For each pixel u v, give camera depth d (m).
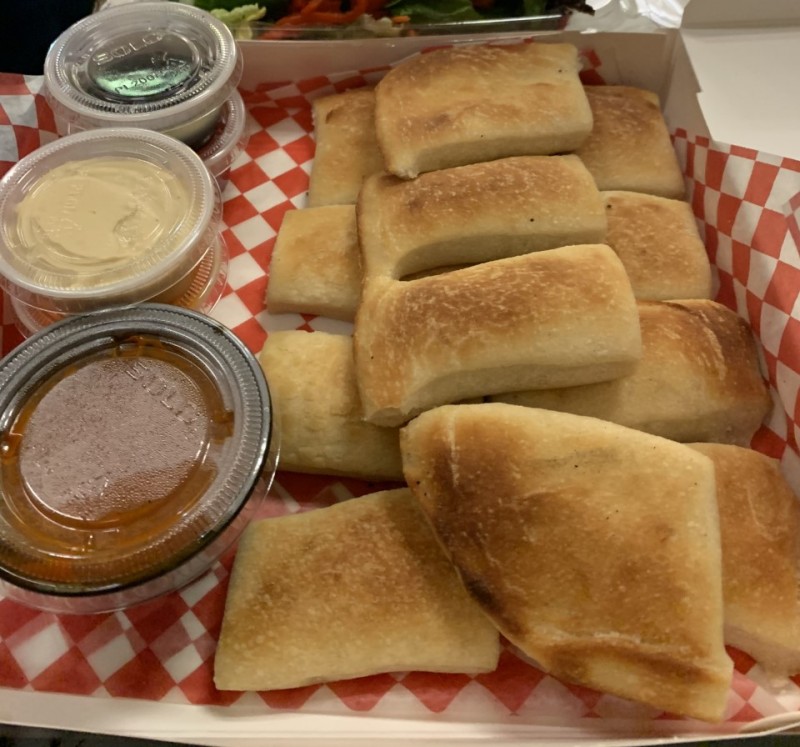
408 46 0.28
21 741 0.20
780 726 0.17
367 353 0.20
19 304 0.24
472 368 0.20
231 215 0.27
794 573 0.19
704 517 0.17
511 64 0.26
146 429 0.19
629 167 0.26
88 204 0.22
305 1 0.29
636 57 0.28
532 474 0.18
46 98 0.26
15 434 0.19
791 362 0.21
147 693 0.19
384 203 0.23
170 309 0.21
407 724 0.18
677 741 0.17
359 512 0.20
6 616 0.20
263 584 0.19
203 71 0.25
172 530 0.17
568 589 0.17
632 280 0.23
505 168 0.23
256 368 0.20
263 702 0.19
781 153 0.24
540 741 0.18
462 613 0.19
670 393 0.21
